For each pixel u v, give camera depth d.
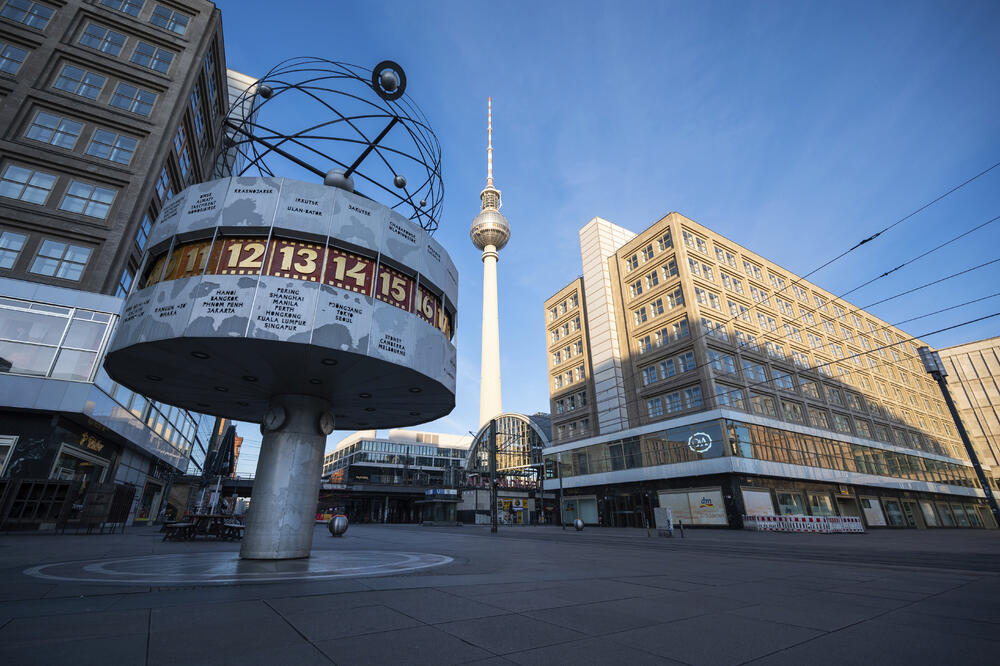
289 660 3.20
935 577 8.30
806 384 46.50
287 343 8.12
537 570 8.71
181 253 8.88
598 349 51.84
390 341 9.12
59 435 19.80
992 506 21.89
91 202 23.03
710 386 37.94
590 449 47.31
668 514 25.91
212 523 17.53
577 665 3.25
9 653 3.15
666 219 45.94
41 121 23.06
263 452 10.22
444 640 3.80
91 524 19.17
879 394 56.28
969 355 71.56
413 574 7.73
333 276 8.92
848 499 42.81
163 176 27.00
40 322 19.73
